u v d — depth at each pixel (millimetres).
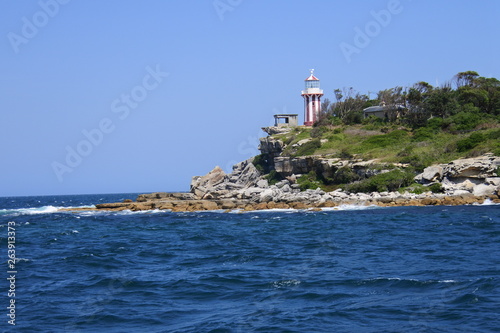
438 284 23828
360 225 50531
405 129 99000
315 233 46125
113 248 41156
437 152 81438
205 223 61656
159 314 21281
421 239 39031
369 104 125500
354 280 25578
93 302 23344
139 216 74938
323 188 86000
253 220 62125
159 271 30422
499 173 69812
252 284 25906
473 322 18453
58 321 20547
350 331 18250
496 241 36375
